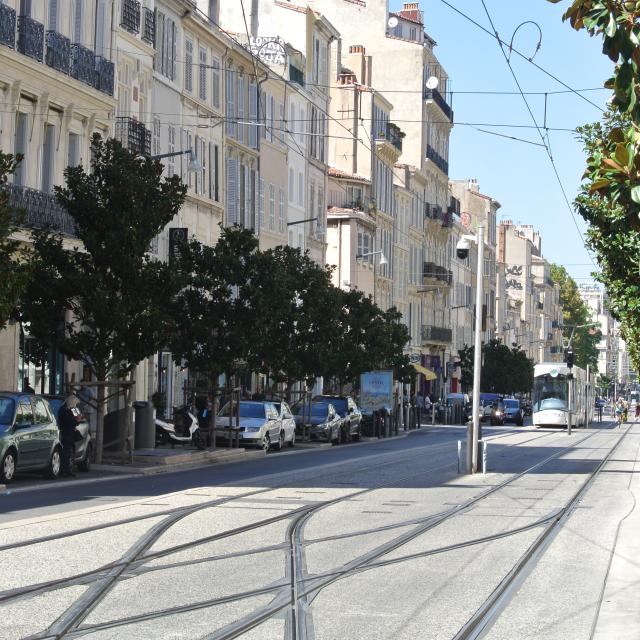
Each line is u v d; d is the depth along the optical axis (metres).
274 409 49.69
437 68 119.00
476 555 17.30
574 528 21.05
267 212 70.50
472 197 151.38
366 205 92.56
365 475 34.03
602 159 9.98
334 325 56.53
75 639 10.70
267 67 68.50
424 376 112.94
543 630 11.72
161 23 53.66
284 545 17.81
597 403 125.69
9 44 38.66
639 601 13.42
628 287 34.50
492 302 154.88
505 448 52.72
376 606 12.82
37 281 33.59
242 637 10.96
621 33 9.59
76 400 31.62
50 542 17.30
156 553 16.52
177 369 55.03
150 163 34.72
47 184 42.84
